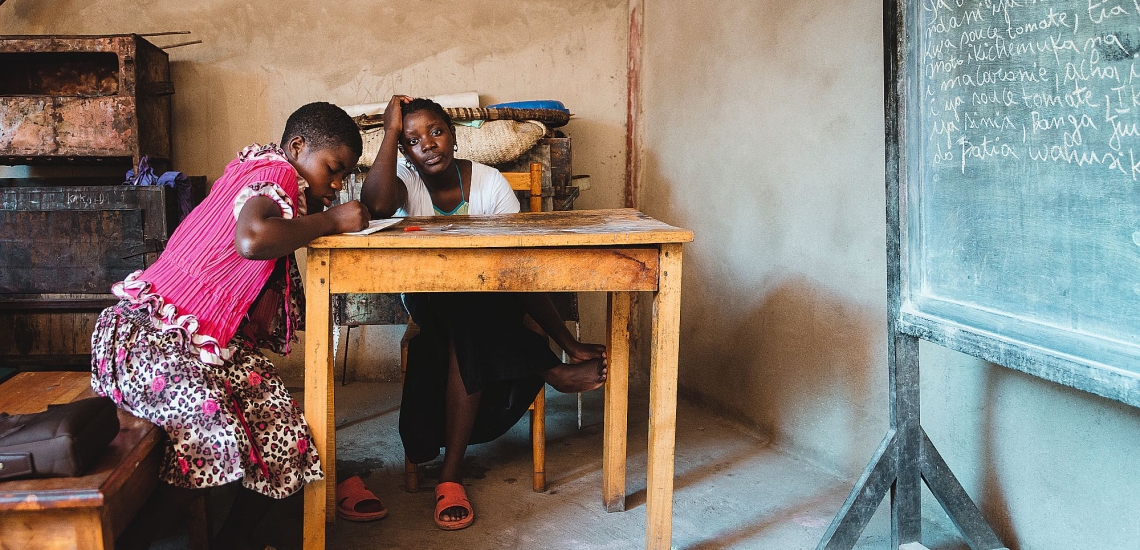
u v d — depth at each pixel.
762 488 2.52
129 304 1.73
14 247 3.03
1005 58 1.55
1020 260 1.54
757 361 3.00
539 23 3.79
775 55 2.80
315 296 1.80
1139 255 1.30
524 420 3.25
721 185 3.19
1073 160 1.42
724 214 3.18
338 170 1.99
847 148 2.46
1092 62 1.37
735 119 3.07
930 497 2.29
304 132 1.94
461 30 3.76
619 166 3.90
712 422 3.19
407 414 2.43
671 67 3.56
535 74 3.81
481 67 3.78
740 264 3.09
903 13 1.78
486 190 2.71
